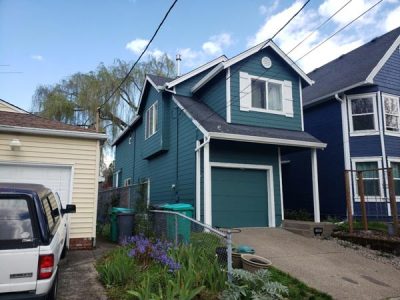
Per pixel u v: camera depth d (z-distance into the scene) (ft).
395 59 46.01
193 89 43.60
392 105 44.24
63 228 20.16
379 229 32.91
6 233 12.50
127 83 72.18
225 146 36.42
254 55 40.04
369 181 42.68
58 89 70.03
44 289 12.39
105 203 47.65
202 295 16.03
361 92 44.34
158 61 77.00
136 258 20.48
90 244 28.84
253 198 37.19
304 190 49.42
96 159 30.27
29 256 12.39
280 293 17.03
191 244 21.29
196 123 34.73
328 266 23.20
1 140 27.48
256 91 39.65
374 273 22.44
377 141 42.68
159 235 28.27
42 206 13.66
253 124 38.22
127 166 65.36
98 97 69.00
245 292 15.71
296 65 41.16
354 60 52.34
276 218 37.50
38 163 28.25
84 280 19.03
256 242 28.55
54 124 30.99
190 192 36.55
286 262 23.36
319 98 47.11
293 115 40.75
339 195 44.37
